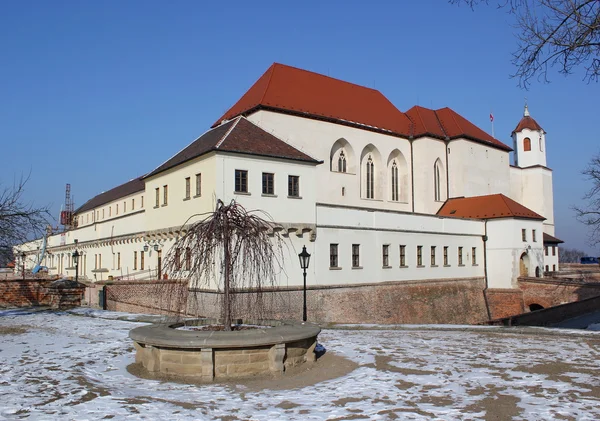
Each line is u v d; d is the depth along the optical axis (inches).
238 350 514.9
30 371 545.3
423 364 585.0
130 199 2341.3
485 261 2064.5
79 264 2438.5
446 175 2329.0
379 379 506.3
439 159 2300.7
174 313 1179.3
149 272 1579.7
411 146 2251.5
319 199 1813.5
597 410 397.4
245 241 620.7
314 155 1815.9
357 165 1979.6
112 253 1972.2
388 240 1646.2
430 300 1777.8
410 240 1736.0
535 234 2101.4
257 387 474.3
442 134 2319.1
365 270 1552.7
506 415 384.2
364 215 1568.7
